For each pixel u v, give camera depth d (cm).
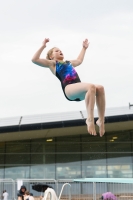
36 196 3291
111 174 4662
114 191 3038
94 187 2628
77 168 4712
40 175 4691
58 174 4700
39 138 4819
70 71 982
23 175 4684
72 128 4378
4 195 3081
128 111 4206
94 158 4734
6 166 4712
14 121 4256
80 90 906
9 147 4784
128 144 4741
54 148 4794
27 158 4753
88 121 893
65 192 3109
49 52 1037
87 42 1093
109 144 4766
